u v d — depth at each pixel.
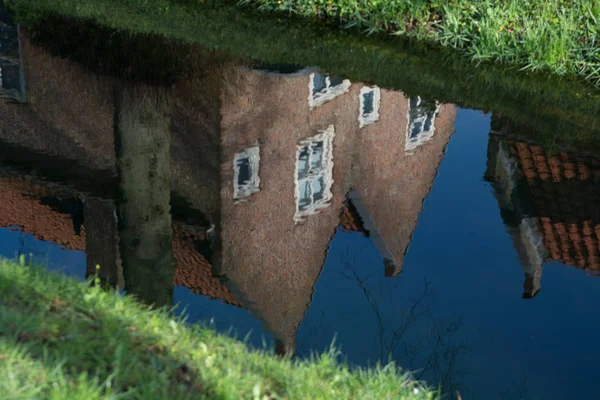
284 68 10.48
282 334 6.18
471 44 10.94
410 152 9.15
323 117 10.13
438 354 5.77
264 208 8.91
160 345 4.27
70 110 10.16
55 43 11.80
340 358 5.76
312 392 4.25
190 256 7.65
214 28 11.84
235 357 4.56
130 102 9.98
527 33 10.54
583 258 7.29
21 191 8.93
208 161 9.40
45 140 10.09
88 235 7.90
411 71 10.44
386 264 7.05
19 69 11.30
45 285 4.62
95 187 8.80
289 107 10.06
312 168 9.83
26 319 3.87
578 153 8.71
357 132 9.98
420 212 8.05
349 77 10.21
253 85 10.25
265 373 4.39
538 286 6.69
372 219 9.20
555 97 9.66
